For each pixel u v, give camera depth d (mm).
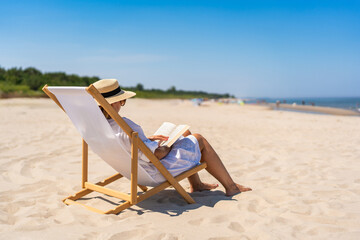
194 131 8719
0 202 2795
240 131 9109
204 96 120625
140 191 3369
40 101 24125
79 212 2531
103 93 2439
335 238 2141
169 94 71438
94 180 3689
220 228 2295
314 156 5430
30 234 2096
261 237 2131
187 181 3752
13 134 7043
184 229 2264
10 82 31984
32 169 4129
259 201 2936
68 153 5203
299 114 19328
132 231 2180
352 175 4098
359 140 7344
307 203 2912
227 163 4797
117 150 2551
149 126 9398
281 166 4680
